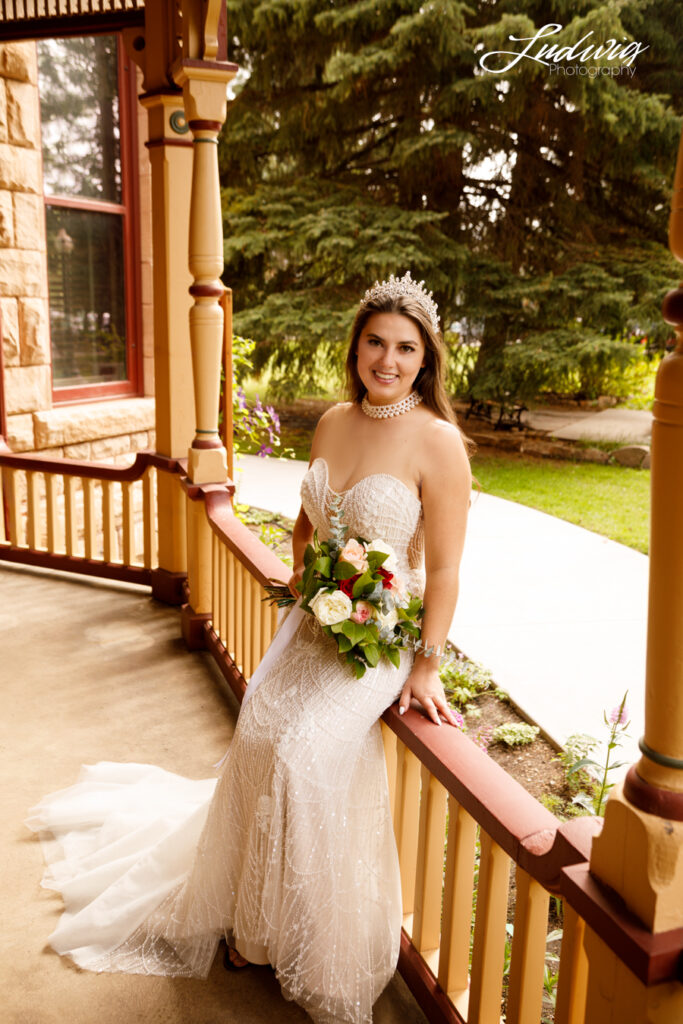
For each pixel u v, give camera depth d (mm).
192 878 2354
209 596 4531
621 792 1333
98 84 6613
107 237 6848
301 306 12789
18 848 2891
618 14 10539
